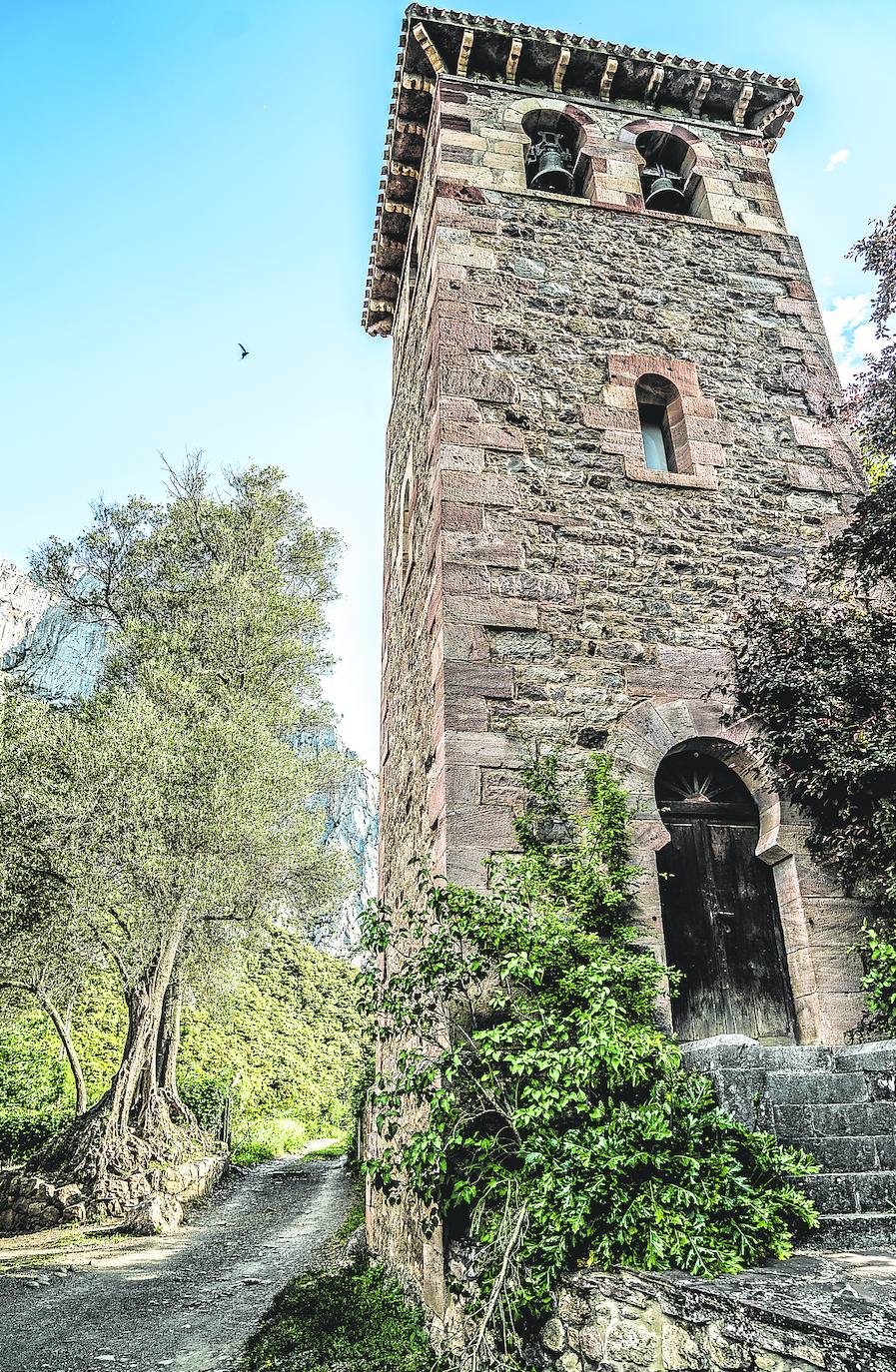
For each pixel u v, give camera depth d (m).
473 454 6.49
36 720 13.40
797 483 7.09
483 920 4.55
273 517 19.27
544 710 5.76
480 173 7.86
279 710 16.48
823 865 5.83
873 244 7.15
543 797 5.45
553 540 6.31
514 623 5.96
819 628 5.93
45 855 12.09
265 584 17.94
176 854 12.92
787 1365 2.50
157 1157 12.30
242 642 16.75
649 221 8.07
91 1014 21.58
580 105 8.70
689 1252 3.21
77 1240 9.65
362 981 5.18
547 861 5.14
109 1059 20.16
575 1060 3.84
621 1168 3.54
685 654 6.16
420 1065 4.61
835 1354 2.36
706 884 5.91
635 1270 3.23
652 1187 3.48
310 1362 4.46
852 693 5.70
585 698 5.86
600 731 5.79
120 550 18.61
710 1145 3.72
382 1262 6.61
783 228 8.46
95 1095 18.17
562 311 7.33
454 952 4.63
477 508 6.29
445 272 7.25
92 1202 11.10
